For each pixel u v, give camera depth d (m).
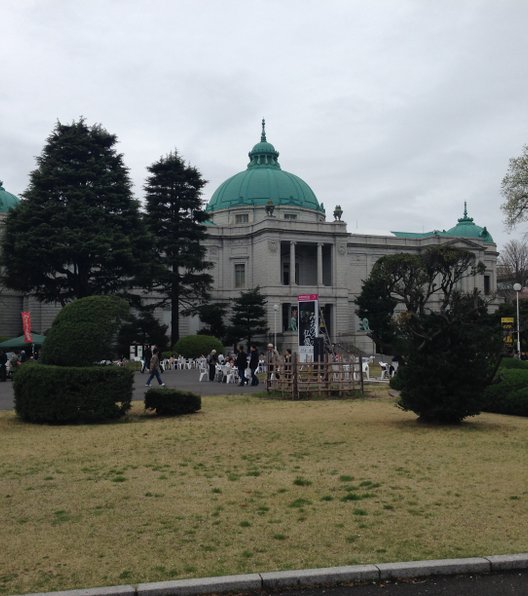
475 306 18.34
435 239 94.19
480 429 16.72
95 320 19.59
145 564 7.01
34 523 8.52
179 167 61.81
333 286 84.12
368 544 7.62
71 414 18.28
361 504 9.41
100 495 9.99
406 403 18.03
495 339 17.66
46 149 53.53
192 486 10.58
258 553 7.34
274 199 93.38
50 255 48.88
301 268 88.81
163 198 61.59
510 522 8.48
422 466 12.10
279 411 21.20
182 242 61.78
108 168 54.22
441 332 17.47
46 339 19.67
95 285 54.00
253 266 85.69
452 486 10.50
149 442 15.05
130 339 58.97
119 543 7.70
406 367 17.98
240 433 16.31
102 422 18.66
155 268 54.84
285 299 81.00
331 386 26.45
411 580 6.78
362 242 92.50
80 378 18.47
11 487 10.56
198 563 7.03
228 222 93.25
